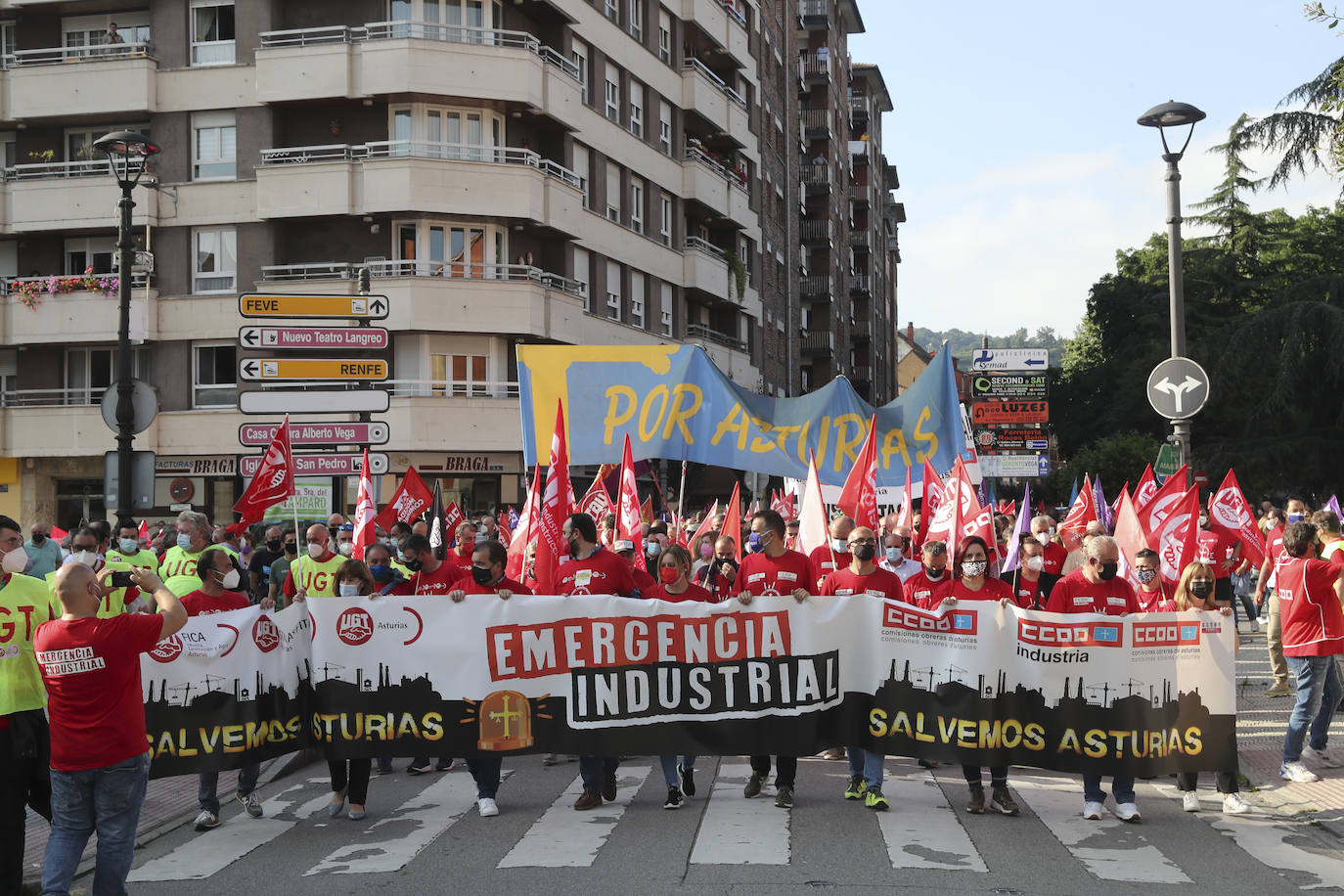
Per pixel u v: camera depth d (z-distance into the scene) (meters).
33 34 32.19
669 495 36.22
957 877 7.09
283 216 30.23
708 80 41.72
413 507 17.70
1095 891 6.87
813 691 9.17
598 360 14.18
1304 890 6.95
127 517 15.79
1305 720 9.88
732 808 9.07
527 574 11.32
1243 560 18.19
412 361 30.41
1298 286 39.06
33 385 32.19
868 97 80.06
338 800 9.16
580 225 33.19
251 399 15.51
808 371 64.00
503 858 7.66
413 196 29.75
